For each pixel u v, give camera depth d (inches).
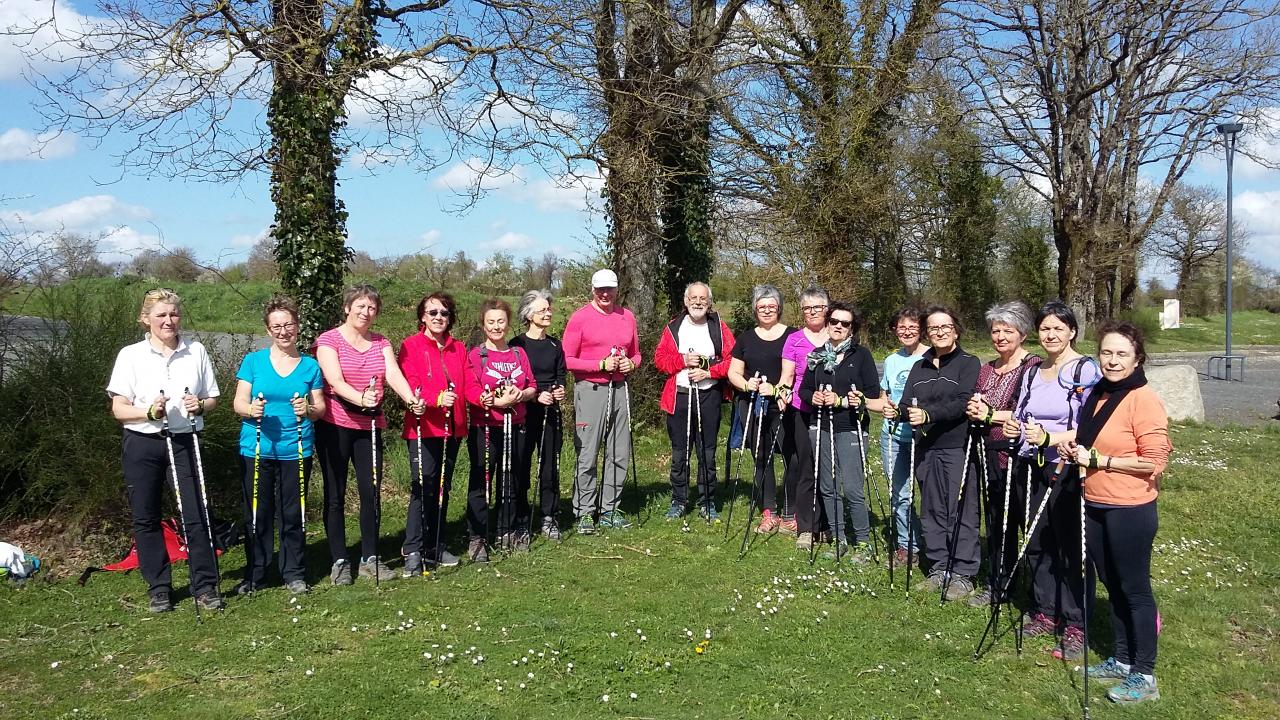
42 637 190.9
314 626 198.8
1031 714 162.1
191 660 180.4
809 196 599.2
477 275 659.4
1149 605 167.0
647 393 433.4
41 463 249.4
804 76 581.0
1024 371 202.1
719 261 600.7
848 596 221.6
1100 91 947.3
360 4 320.2
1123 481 165.8
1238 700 169.3
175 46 293.4
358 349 228.1
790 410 268.2
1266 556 257.9
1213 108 865.5
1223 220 1510.8
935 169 1045.2
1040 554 196.9
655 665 181.5
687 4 433.7
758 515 299.7
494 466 257.9
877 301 1013.8
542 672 177.8
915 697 168.6
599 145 410.0
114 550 246.4
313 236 328.8
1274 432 495.5
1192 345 1275.8
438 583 228.2
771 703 165.5
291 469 218.4
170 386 203.6
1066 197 996.6
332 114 325.1
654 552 258.1
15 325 281.7
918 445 227.3
